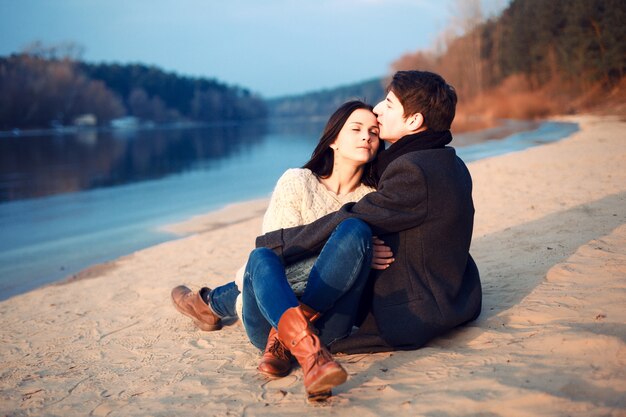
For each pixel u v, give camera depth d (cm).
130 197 1380
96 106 10112
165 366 282
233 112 16138
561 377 193
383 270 238
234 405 216
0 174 2169
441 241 235
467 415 180
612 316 244
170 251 671
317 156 257
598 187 649
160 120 13150
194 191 1420
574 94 3884
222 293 308
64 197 1451
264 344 249
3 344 372
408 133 243
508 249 408
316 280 221
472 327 260
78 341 358
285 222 248
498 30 5728
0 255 785
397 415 187
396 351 244
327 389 195
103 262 686
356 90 18962
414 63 6150
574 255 357
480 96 4909
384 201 226
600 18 3700
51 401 256
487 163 1171
